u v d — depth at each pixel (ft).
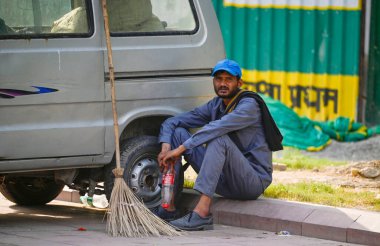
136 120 41.45
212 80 42.68
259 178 40.52
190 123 41.29
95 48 39.24
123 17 40.55
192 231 38.14
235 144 40.70
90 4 39.37
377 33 76.54
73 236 36.09
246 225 39.96
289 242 35.73
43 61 37.91
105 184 40.75
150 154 41.34
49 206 47.11
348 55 76.33
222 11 75.87
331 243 35.88
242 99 40.01
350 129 75.41
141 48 40.52
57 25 38.78
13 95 37.35
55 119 38.42
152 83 40.86
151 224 37.06
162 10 41.70
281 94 76.23
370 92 76.74
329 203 41.50
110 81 39.04
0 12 37.50
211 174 38.27
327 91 76.33
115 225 36.83
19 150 37.68
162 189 39.37
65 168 39.37
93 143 39.40
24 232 37.09
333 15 76.02
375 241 35.40
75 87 38.70
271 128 41.09
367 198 42.42
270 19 75.72
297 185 46.21
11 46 37.37
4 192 46.32
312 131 74.13
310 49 75.97
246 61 76.28
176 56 41.42
